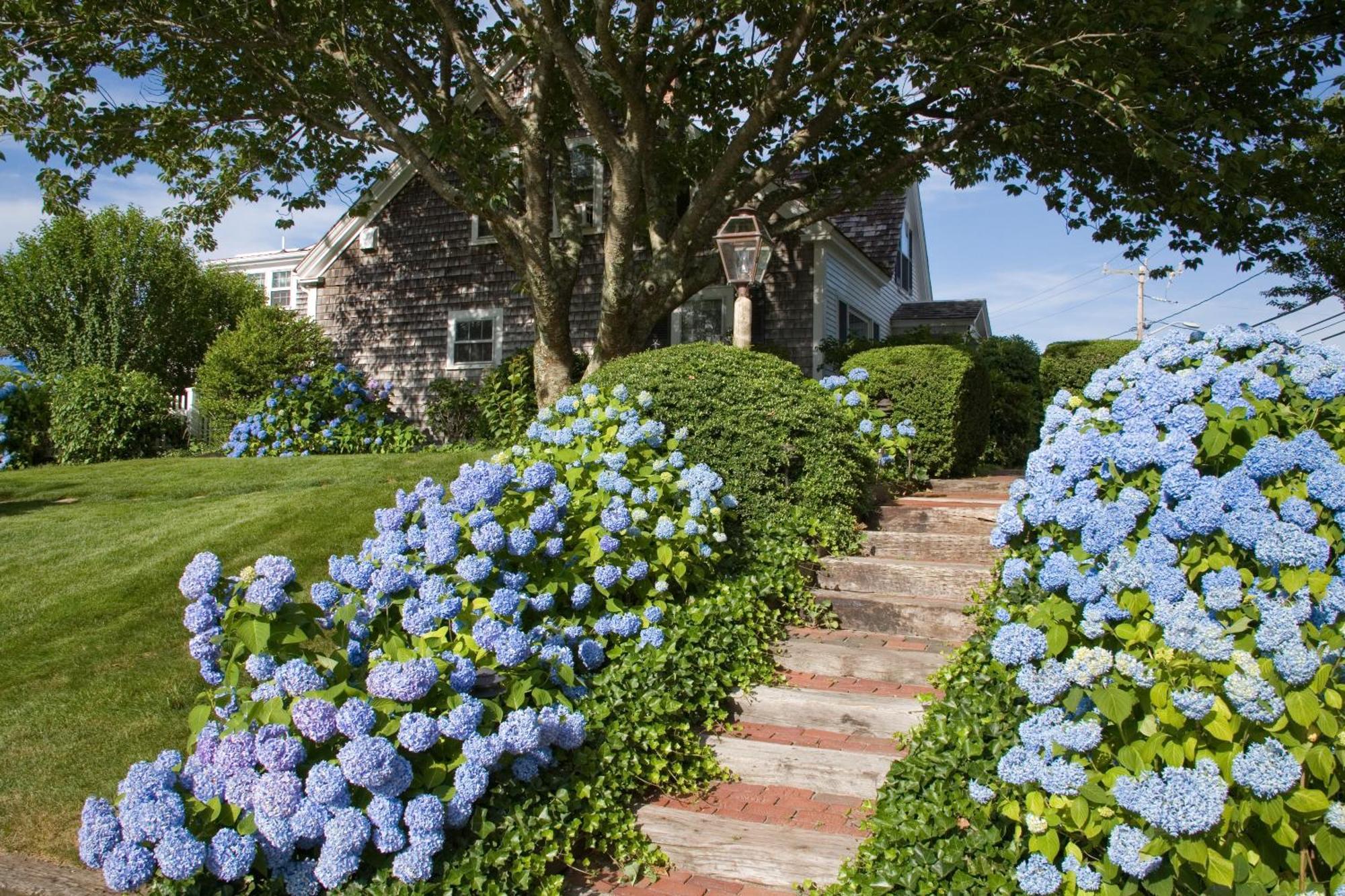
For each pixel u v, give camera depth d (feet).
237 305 68.95
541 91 33.14
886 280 57.47
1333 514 11.16
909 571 19.02
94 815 9.84
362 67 34.60
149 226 61.52
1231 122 25.64
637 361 22.52
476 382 50.83
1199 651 8.82
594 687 14.25
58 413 45.73
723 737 14.73
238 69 35.04
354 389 46.42
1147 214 33.63
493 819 11.30
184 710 15.49
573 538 16.39
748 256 26.02
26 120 32.83
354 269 54.80
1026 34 26.50
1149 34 25.45
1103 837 9.50
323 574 21.31
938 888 10.09
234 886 10.16
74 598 19.99
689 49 33.12
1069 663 9.38
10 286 59.47
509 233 34.27
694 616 16.31
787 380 21.77
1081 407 16.16
